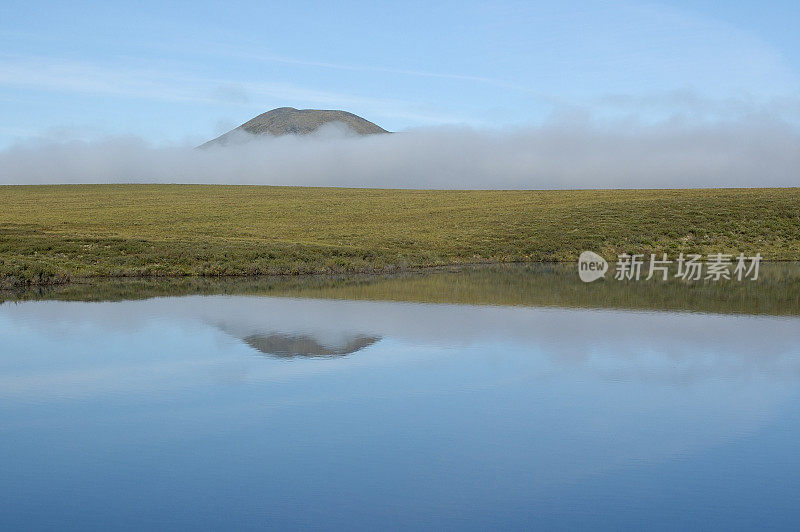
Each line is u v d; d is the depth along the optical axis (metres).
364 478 7.30
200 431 8.77
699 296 23.11
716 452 8.03
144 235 45.50
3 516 6.43
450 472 7.43
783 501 6.71
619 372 11.74
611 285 27.14
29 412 9.64
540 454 7.96
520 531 6.10
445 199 72.19
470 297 22.84
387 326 16.55
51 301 22.11
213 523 6.29
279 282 29.25
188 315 18.55
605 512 6.48
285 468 7.56
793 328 16.16
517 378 11.34
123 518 6.39
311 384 11.01
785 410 9.60
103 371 11.95
